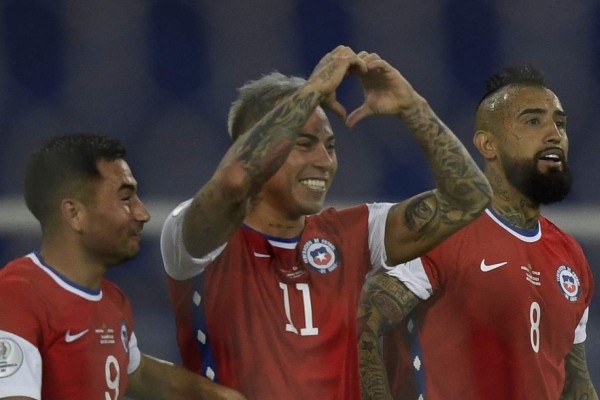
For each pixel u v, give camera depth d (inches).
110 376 398.0
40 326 377.4
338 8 545.6
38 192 394.6
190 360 416.8
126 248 397.7
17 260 395.5
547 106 502.3
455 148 415.8
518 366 486.0
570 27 568.1
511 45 574.9
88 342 389.7
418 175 601.3
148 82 468.4
